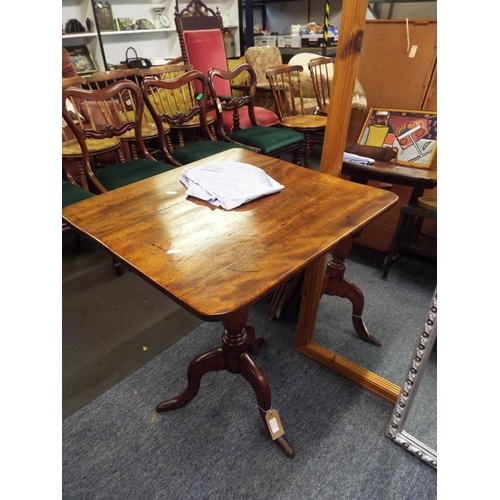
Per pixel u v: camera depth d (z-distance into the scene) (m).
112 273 1.95
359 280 1.72
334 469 1.07
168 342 1.52
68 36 3.34
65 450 1.13
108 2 3.62
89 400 1.29
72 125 1.71
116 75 2.16
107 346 1.51
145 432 1.18
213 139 2.29
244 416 1.22
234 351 1.05
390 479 1.04
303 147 2.45
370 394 1.29
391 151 1.35
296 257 0.76
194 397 1.28
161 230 0.88
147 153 2.02
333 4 3.84
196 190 1.05
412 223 1.53
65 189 1.67
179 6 4.11
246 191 1.03
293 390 1.31
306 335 1.42
